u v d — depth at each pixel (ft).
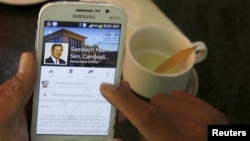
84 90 2.13
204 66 2.86
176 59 2.53
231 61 2.93
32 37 2.79
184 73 2.45
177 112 2.27
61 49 2.04
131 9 2.84
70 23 2.01
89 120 2.17
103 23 2.03
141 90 2.51
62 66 2.06
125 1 2.86
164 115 2.13
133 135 2.53
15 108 1.94
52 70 2.06
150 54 2.68
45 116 2.13
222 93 2.77
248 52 2.99
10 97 1.91
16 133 2.06
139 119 1.97
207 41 3.01
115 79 2.12
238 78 2.85
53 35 2.01
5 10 2.85
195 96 2.65
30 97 2.06
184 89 2.60
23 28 2.81
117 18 2.03
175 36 2.63
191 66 2.49
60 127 2.16
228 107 2.73
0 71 2.61
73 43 2.04
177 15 3.11
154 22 2.81
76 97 2.13
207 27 3.08
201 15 3.13
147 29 2.60
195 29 3.05
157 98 2.31
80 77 2.10
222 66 2.89
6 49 2.71
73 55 2.06
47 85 2.08
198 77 2.81
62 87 2.10
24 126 2.12
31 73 1.95
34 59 1.97
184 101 2.33
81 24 2.02
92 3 2.00
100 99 2.15
